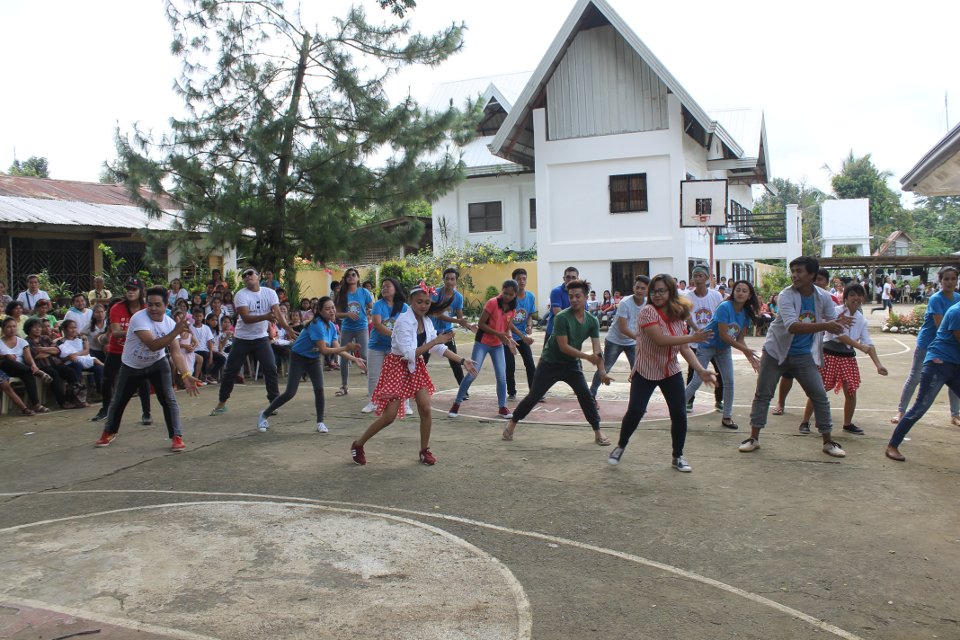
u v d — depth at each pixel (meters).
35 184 20.72
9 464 7.27
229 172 16.28
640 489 6.13
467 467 6.90
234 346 9.42
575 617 3.86
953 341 6.71
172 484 6.45
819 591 4.18
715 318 8.48
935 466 6.76
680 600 4.07
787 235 27.30
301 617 3.81
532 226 31.73
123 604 3.95
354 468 6.90
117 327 9.52
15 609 3.88
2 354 10.03
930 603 4.03
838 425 8.63
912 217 76.62
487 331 9.26
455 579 4.30
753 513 5.51
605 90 25.64
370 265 28.91
